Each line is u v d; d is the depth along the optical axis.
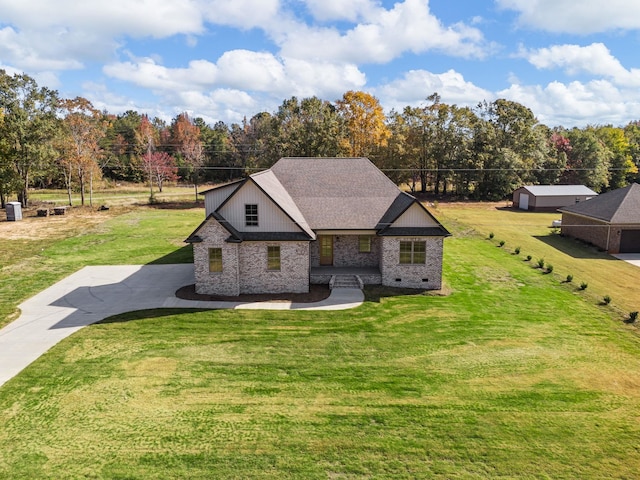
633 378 16.14
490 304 23.78
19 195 57.75
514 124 72.00
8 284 26.36
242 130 112.38
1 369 16.19
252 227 24.56
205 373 16.05
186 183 95.00
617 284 27.89
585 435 12.70
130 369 16.27
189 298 23.91
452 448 12.06
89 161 57.38
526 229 45.66
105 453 11.70
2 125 52.75
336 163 30.47
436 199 69.69
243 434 12.57
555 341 19.28
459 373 16.22
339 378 15.80
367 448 12.02
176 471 11.08
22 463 11.28
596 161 79.31
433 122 71.19
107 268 29.98
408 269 25.89
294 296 24.33
